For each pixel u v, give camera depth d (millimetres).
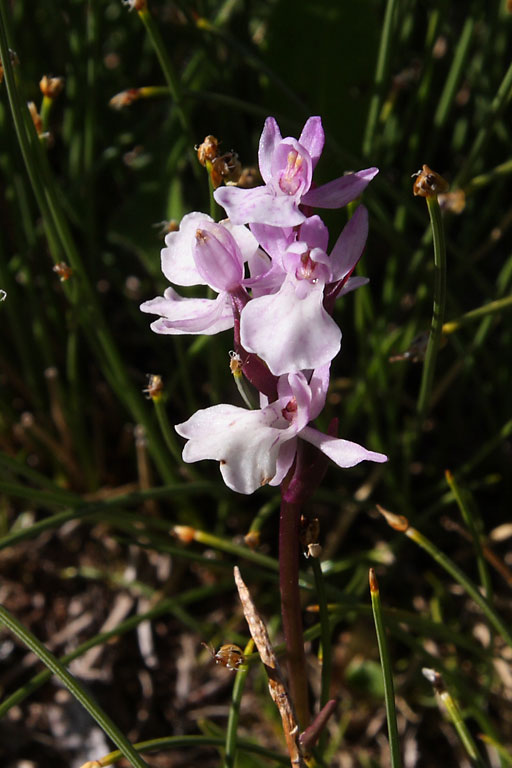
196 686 265
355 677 260
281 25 277
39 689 263
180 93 237
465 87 330
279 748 256
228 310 191
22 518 290
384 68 244
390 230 251
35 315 272
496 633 254
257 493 290
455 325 230
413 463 301
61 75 324
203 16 281
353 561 258
